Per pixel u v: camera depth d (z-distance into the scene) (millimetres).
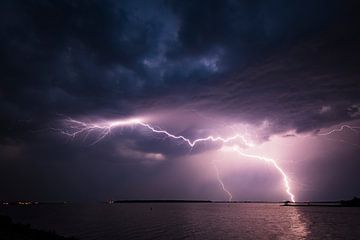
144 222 53344
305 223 48969
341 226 43188
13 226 31469
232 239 31578
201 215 75688
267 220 56688
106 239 31125
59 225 47438
